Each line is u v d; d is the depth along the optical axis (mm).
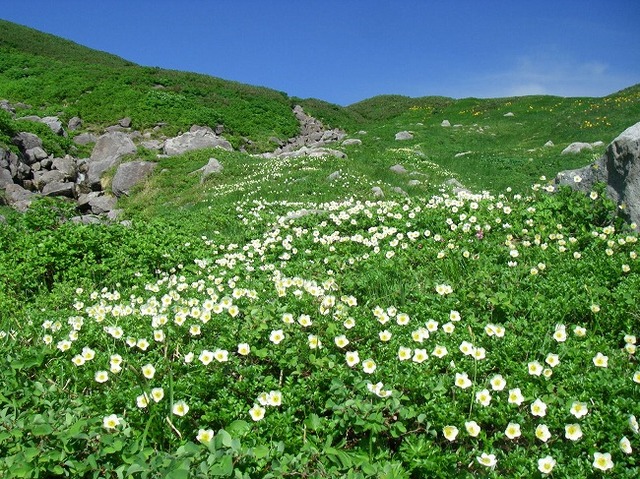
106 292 8617
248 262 9258
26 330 5957
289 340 5039
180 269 10047
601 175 8359
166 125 39281
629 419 3596
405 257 7691
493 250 7469
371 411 3818
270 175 23750
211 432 3695
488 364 4602
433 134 40312
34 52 57969
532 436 3729
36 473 3312
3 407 4191
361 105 66062
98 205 26422
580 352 4609
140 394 4211
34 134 30906
